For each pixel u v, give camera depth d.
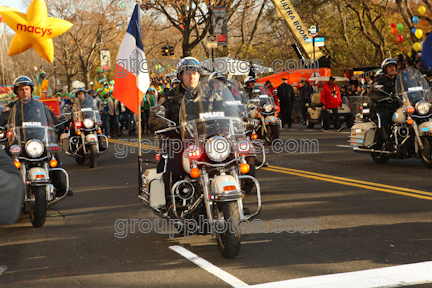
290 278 4.13
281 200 7.31
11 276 4.48
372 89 10.07
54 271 4.57
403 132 9.55
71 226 6.30
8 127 6.53
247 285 4.02
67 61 54.00
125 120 22.17
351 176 9.05
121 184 9.37
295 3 36.59
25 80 6.60
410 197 7.07
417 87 9.32
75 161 13.39
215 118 4.86
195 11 34.59
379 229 5.54
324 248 4.93
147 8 34.69
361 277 4.09
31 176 6.18
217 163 4.73
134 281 4.23
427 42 11.18
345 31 37.56
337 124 20.00
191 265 4.58
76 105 12.12
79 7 48.41
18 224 6.50
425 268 4.25
